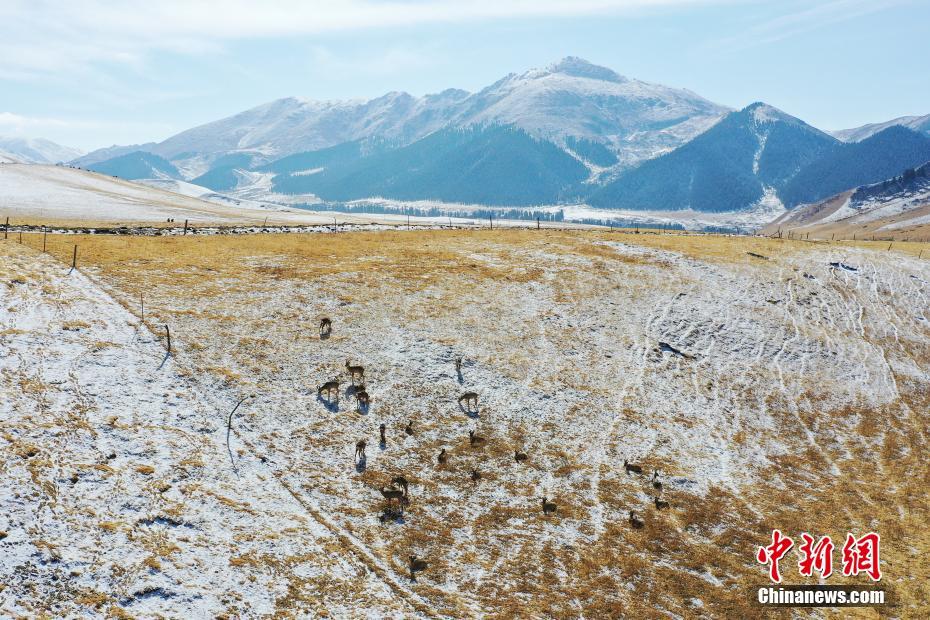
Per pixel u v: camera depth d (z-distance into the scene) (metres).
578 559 35.00
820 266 89.00
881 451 53.16
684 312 71.12
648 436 49.66
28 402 34.97
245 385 43.75
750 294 77.75
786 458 50.44
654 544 37.22
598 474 43.69
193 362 44.53
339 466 38.88
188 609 26.12
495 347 57.44
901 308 81.00
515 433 46.44
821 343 69.69
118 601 25.42
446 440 43.91
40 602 24.30
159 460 34.19
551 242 91.19
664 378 58.69
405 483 37.66
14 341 40.16
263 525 32.16
